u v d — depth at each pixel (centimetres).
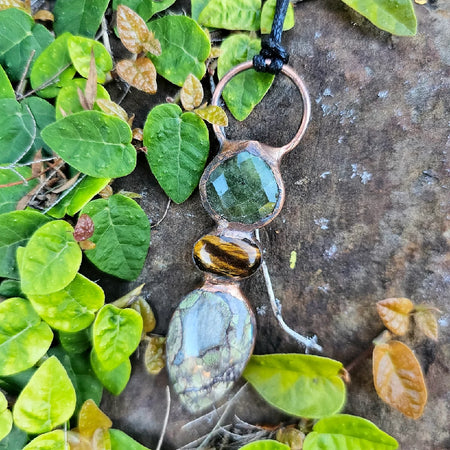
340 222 13
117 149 12
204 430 13
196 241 13
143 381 13
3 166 12
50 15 13
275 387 12
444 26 12
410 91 12
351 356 13
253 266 11
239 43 13
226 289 12
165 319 13
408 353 12
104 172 12
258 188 11
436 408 12
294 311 13
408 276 12
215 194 12
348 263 13
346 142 13
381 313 12
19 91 13
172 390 13
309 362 12
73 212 12
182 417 13
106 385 13
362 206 13
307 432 13
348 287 13
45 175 12
